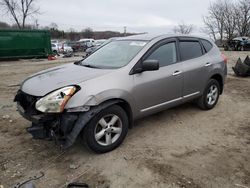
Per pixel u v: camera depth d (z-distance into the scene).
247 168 3.51
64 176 3.32
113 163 3.61
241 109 5.94
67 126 3.39
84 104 3.47
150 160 3.68
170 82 4.59
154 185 3.13
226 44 31.67
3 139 4.35
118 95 3.79
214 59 5.62
